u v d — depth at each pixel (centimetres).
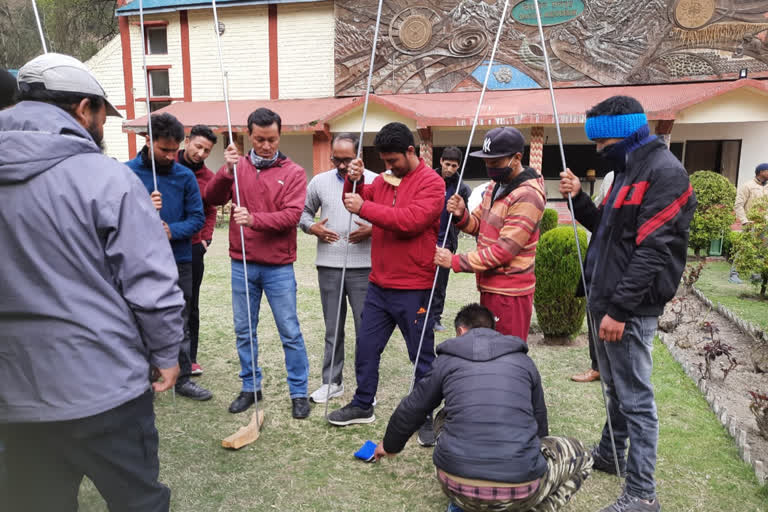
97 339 150
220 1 1541
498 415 206
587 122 234
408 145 295
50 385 148
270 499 254
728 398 377
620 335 225
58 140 148
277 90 1577
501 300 286
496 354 222
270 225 314
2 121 154
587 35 1359
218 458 289
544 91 1384
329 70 1538
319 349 469
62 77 158
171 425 326
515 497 201
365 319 324
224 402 361
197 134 394
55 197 146
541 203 278
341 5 1485
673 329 535
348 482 270
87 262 150
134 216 154
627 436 269
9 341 148
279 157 331
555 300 468
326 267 361
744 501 253
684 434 318
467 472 202
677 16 1301
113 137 1698
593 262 248
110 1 2567
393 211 291
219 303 626
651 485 233
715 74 1300
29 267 146
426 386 227
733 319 560
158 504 169
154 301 154
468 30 1420
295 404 342
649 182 217
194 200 354
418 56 1455
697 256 952
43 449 156
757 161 1392
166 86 1669
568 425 329
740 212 778
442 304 523
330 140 1418
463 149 1534
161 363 163
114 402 152
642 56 1336
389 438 237
